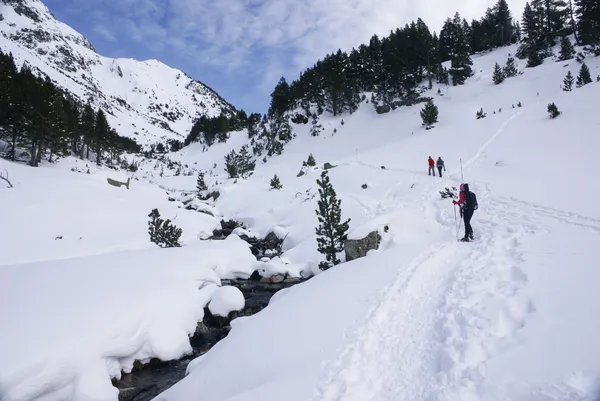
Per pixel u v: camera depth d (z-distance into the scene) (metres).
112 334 8.70
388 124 57.16
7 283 10.14
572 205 12.57
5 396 6.68
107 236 22.02
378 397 4.73
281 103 79.94
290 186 32.44
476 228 12.58
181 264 13.41
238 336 7.60
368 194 24.52
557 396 3.66
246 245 19.88
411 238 13.63
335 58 75.94
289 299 8.98
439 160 23.48
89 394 7.51
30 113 40.94
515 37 85.25
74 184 30.38
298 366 5.71
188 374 7.47
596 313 4.88
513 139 27.61
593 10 56.69
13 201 23.58
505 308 5.73
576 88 40.97
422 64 66.06
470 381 4.35
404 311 6.93
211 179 51.81
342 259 16.11
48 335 7.90
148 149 120.06
